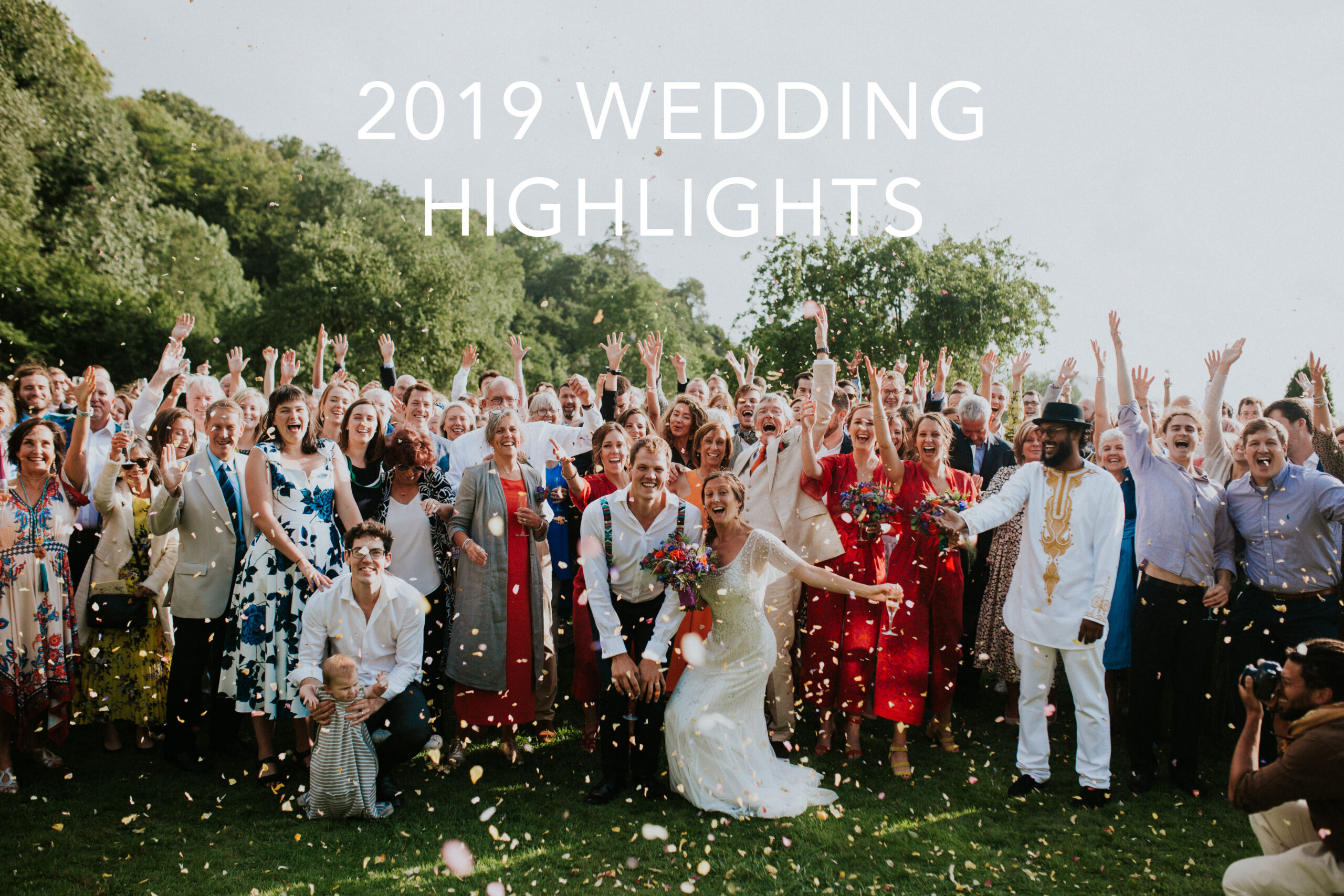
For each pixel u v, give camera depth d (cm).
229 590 455
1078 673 432
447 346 3438
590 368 5294
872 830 392
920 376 825
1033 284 2183
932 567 474
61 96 3102
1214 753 498
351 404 546
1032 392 801
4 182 2744
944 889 341
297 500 439
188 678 446
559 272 6988
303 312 3316
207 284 3550
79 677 461
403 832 380
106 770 447
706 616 438
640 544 435
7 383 531
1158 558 448
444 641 500
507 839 373
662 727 440
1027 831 396
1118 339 483
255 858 356
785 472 511
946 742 500
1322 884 279
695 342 5750
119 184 3191
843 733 523
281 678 429
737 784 407
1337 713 282
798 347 2205
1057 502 443
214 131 5594
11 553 417
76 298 2722
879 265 2258
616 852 365
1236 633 456
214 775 444
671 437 604
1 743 417
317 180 4756
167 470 445
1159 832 393
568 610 649
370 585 404
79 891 328
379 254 3456
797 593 509
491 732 518
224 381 763
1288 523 436
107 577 462
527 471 479
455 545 466
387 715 415
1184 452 456
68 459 466
